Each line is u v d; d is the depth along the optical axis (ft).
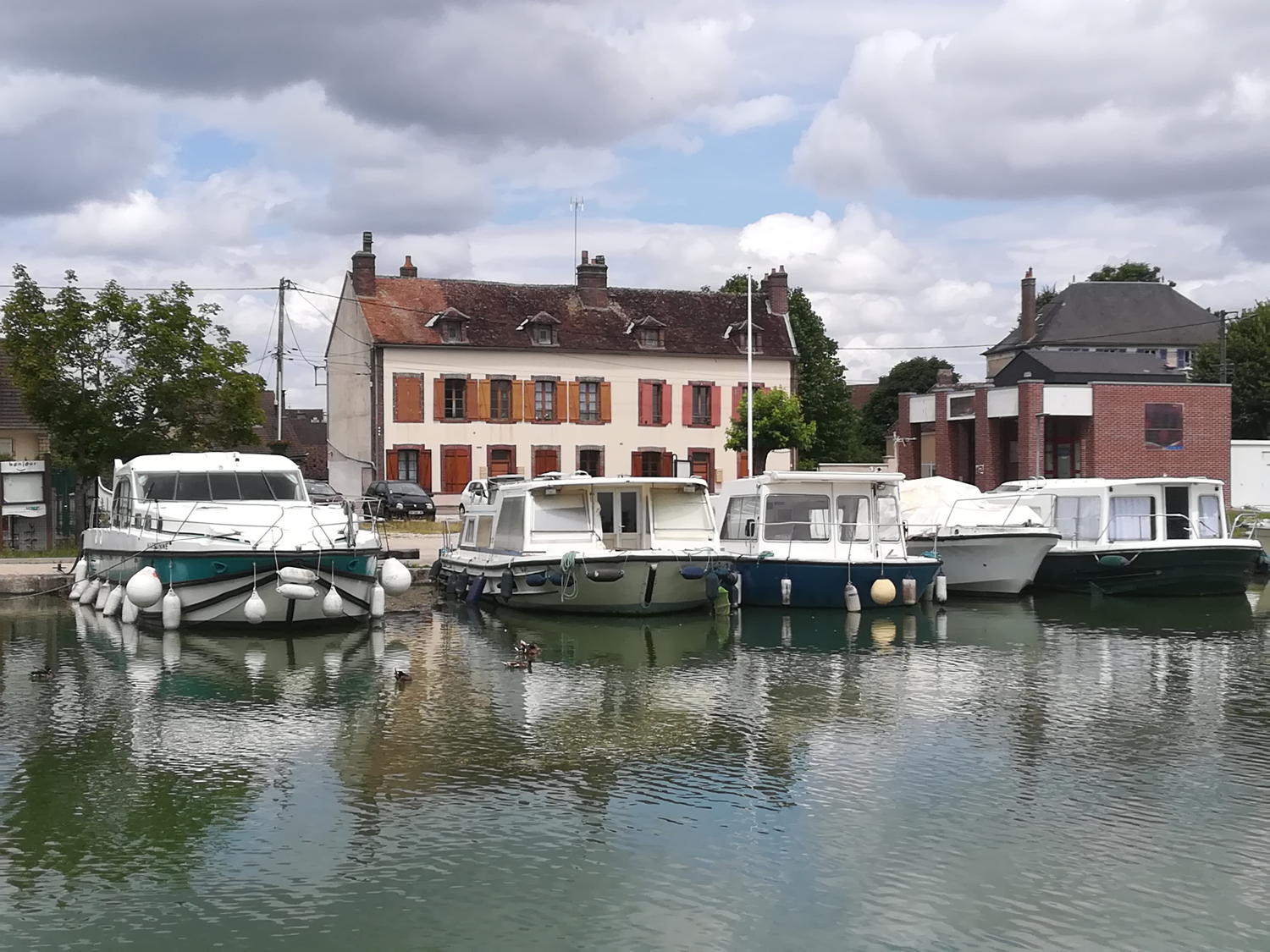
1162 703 52.24
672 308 201.36
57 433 106.32
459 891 31.55
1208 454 163.43
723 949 28.35
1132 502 88.43
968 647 66.74
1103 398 161.17
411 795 39.17
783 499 82.33
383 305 182.60
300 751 44.32
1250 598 87.51
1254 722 48.88
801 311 242.58
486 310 188.24
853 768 42.06
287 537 70.59
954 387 187.32
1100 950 28.27
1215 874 32.55
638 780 40.70
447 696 53.26
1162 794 39.29
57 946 28.71
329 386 204.33
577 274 198.59
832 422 243.81
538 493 78.07
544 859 33.65
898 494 82.99
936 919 29.89
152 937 29.17
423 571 98.43
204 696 53.31
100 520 87.20
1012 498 94.17
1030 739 46.11
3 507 102.32
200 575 68.08
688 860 33.58
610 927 29.48
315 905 30.78
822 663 61.46
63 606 81.35
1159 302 268.62
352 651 64.44
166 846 34.73
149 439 106.32
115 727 47.75
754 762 42.80
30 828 36.14
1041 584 90.48
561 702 52.31
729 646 66.59
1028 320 264.11
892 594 78.79
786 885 31.86
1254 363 205.67
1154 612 80.43
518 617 76.59
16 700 52.49
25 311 103.96
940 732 47.16
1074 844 34.71
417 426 179.11
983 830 35.81
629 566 73.67
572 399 188.44
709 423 196.75
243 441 112.27
